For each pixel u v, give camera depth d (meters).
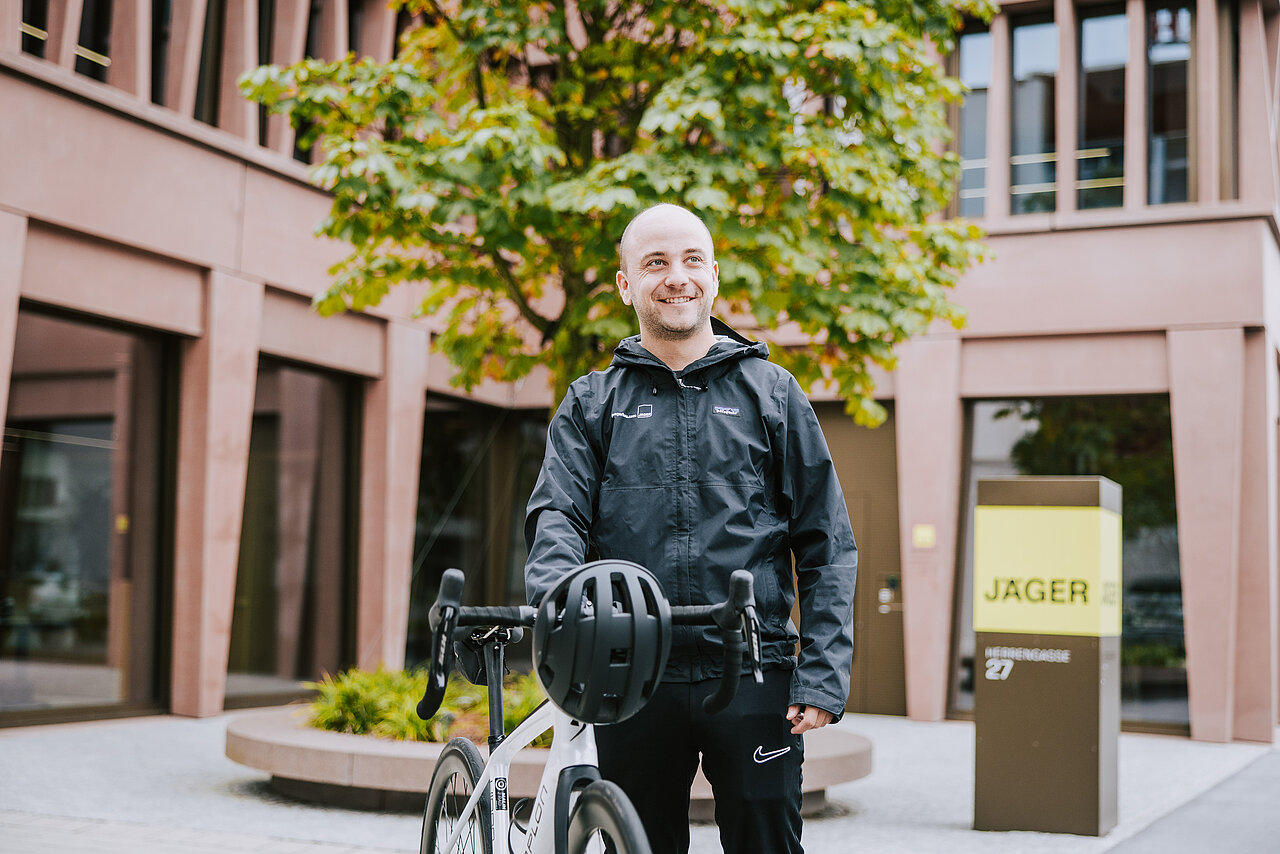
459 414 14.75
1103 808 6.51
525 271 8.40
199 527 10.84
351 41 12.95
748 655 2.41
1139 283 12.08
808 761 6.53
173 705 10.82
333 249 12.29
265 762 6.59
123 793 6.98
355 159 6.94
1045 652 6.59
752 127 7.00
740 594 2.13
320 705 7.40
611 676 2.14
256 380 11.84
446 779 3.39
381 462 12.92
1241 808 7.48
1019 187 12.95
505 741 2.92
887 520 13.18
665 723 2.62
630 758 2.64
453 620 2.26
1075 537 6.58
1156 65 12.50
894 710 12.94
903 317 7.11
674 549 2.66
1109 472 12.33
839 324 7.23
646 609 2.18
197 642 10.78
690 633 2.61
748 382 2.77
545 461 2.79
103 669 10.41
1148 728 11.91
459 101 8.62
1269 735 11.43
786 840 2.66
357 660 12.80
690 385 2.76
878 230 7.58
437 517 14.23
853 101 7.17
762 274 7.10
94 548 10.34
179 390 11.02
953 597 12.84
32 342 9.80
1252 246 11.70
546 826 2.58
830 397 13.29
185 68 10.77
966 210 13.12
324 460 12.70
